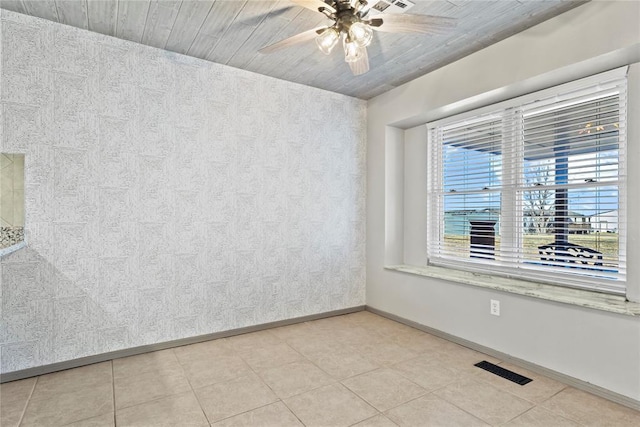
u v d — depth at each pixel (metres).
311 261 3.71
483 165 3.21
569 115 2.60
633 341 2.04
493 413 2.01
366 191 4.11
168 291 2.93
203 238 3.08
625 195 2.30
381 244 3.92
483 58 2.81
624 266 2.31
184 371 2.52
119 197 2.72
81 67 2.57
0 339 2.34
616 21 2.06
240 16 2.38
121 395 2.19
